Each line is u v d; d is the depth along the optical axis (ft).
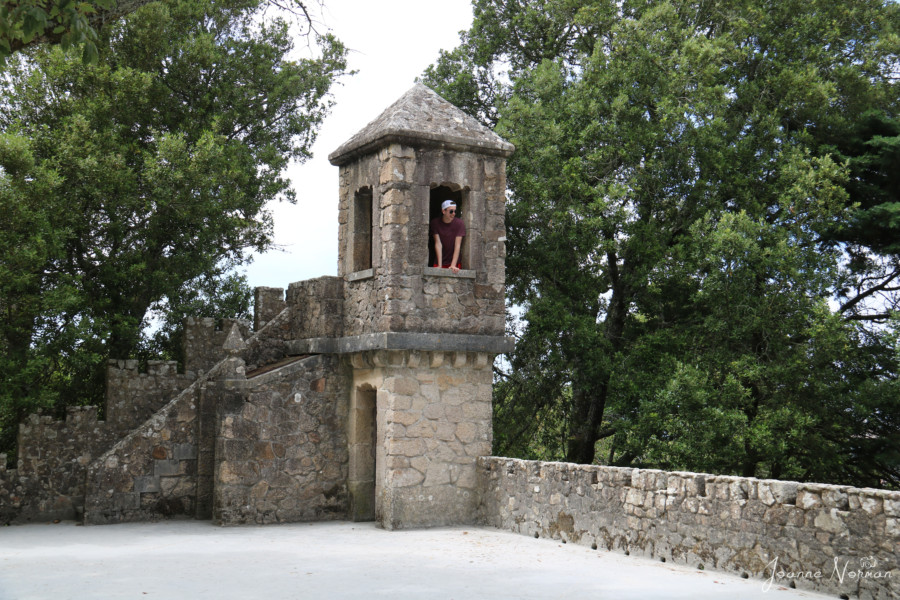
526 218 71.36
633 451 70.74
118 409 56.54
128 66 71.05
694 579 32.01
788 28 77.71
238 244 80.94
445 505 49.67
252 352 56.75
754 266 66.95
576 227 69.92
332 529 48.47
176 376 58.70
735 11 76.07
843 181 68.90
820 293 67.72
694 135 70.13
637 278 71.87
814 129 77.30
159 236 71.56
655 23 73.05
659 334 70.95
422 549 40.32
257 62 80.43
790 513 30.89
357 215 53.93
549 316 69.87
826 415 66.85
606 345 71.26
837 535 29.09
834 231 72.49
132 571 33.91
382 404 49.88
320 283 54.34
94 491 51.42
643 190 72.38
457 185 51.44
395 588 30.42
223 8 79.82
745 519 32.76
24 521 52.44
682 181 72.90
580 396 79.20
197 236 73.46
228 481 50.26
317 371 53.21
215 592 29.58
